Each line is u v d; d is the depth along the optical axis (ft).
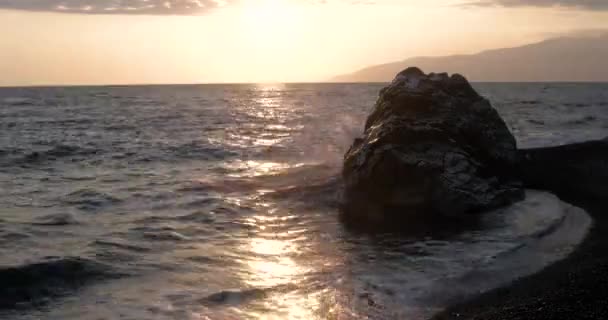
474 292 32.60
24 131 126.41
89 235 43.98
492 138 57.16
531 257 38.22
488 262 37.14
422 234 44.19
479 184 50.52
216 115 173.17
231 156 86.48
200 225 47.62
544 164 67.05
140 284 33.60
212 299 31.35
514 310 29.27
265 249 41.01
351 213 51.47
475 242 41.57
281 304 30.83
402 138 51.60
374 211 50.75
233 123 144.05
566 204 52.13
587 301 29.55
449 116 55.42
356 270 36.24
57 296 31.89
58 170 76.69
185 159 84.53
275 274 35.55
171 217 50.24
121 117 165.37
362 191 51.93
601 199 55.11
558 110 163.43
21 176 71.87
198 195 58.90
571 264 36.35
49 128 132.77
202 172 72.43
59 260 36.60
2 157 86.84
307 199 56.39
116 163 81.82
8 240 42.06
